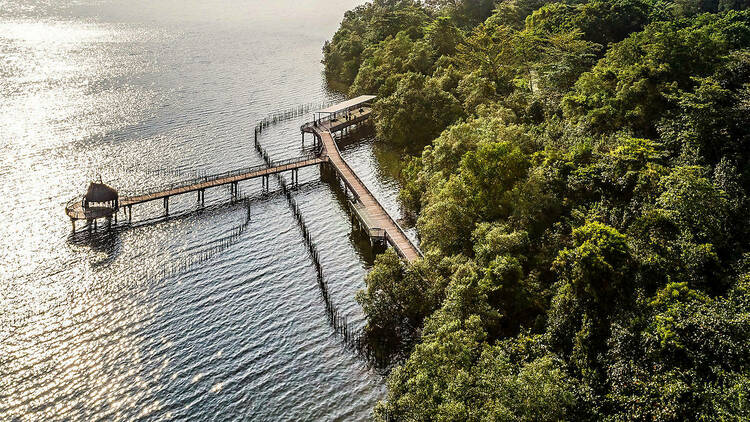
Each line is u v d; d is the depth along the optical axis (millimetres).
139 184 90250
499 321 52625
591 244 46375
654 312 41281
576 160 61875
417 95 107062
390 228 76438
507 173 63094
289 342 58562
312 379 53844
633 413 37469
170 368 54375
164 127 116875
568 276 47938
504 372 42219
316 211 88188
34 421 48031
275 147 111812
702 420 34000
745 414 32469
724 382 34969
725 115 58188
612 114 68188
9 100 128125
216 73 167500
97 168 95125
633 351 40688
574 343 45781
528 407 38562
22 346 56156
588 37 118562
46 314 60750
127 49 194875
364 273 71188
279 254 74875
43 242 73688
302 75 171500
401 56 138000
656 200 50125
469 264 55469
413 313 59438
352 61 160250
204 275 69375
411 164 93812
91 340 57438
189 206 86938
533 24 135625
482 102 99500
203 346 57438
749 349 35562
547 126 76938
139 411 49438
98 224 79812
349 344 58375
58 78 150500
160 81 154000
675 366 37938
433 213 67750
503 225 58656
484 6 174000
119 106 128750
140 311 62188
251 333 59594
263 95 146750
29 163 95250
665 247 46219
